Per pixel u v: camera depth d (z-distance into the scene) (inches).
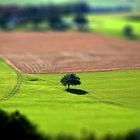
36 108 6353.3
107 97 7101.4
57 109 6299.2
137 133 4736.7
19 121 5457.7
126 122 5615.2
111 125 5472.4
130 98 7042.3
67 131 5196.9
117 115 5974.4
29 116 5866.1
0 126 5305.1
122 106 6535.4
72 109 6304.1
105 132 5172.2
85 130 5216.5
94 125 5467.5
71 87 7805.1
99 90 7603.4
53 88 7691.9
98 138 4835.1
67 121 5639.8
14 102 6717.5
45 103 6663.4
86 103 6692.9
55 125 5442.9
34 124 5433.1
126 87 7824.8
